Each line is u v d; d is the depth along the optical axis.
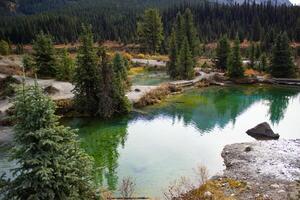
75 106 42.53
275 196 20.64
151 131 37.31
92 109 42.78
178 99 53.66
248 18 160.00
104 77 42.16
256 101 53.66
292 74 71.44
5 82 48.88
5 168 25.56
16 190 12.35
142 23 108.69
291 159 27.19
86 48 41.72
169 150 31.19
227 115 44.81
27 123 12.14
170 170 26.39
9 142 31.52
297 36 124.88
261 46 107.06
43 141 11.94
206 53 112.06
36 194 11.99
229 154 29.56
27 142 12.31
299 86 66.19
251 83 68.31
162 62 89.62
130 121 41.06
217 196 20.62
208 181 23.41
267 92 60.59
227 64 73.06
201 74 73.94
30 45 139.00
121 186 23.36
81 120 40.91
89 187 13.71
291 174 24.09
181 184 23.52
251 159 27.67
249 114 45.72
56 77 59.03
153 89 55.19
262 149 29.94
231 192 21.44
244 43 132.75
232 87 64.88
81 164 13.56
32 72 59.84
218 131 37.53
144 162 28.20
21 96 12.34
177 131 37.31
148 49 108.06
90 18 172.38
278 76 71.44
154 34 106.19
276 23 145.88
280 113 46.50
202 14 163.88
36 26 148.88
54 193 12.28
